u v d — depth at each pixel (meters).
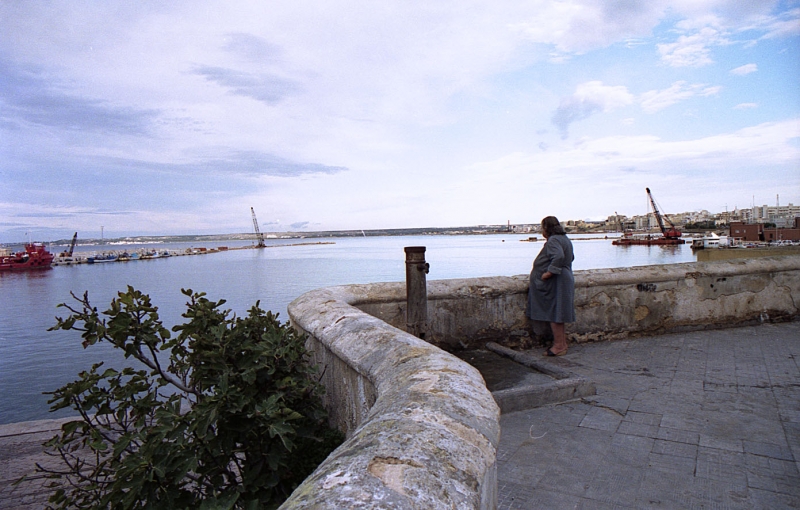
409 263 3.93
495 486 1.18
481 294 4.80
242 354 2.35
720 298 5.68
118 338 2.24
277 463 2.13
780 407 3.24
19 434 4.35
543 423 3.09
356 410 2.27
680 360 4.43
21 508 3.03
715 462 2.51
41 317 28.91
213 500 1.77
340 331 2.55
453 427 1.16
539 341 5.09
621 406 3.33
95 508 2.04
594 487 2.29
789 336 5.23
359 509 0.76
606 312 5.26
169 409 2.10
